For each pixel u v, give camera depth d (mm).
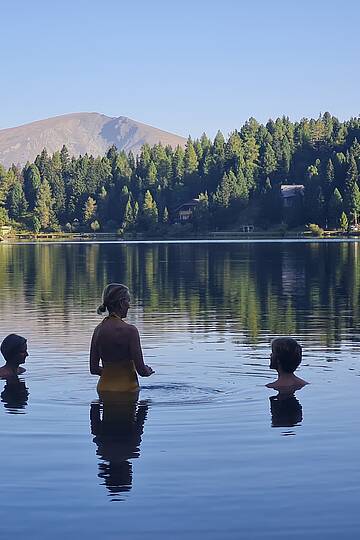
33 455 7047
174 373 10953
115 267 41000
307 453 7047
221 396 9477
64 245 97438
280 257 50562
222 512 5719
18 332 15312
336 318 17609
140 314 18641
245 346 13414
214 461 6828
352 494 6035
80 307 20406
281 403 9055
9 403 9141
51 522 5570
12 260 52188
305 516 5645
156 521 5570
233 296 23406
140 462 6812
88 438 7594
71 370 11195
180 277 32312
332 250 62750
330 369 11195
